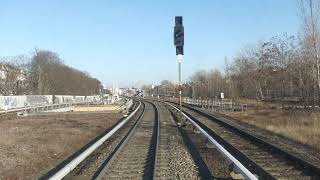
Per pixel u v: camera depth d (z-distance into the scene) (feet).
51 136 77.87
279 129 86.94
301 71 167.63
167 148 65.16
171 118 147.74
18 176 42.47
